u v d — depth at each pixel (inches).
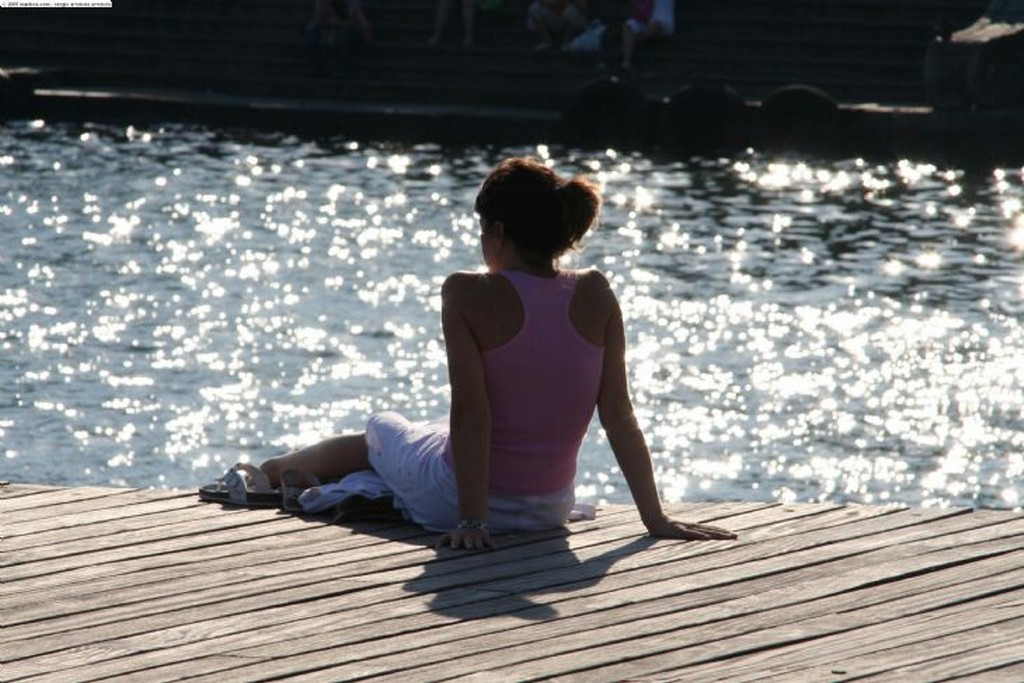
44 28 3272.6
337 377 1336.1
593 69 3034.0
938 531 664.4
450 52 3117.6
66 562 620.1
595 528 677.9
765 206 2171.5
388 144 2795.3
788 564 621.9
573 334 653.3
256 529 669.9
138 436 1163.9
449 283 646.5
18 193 2194.9
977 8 3038.9
